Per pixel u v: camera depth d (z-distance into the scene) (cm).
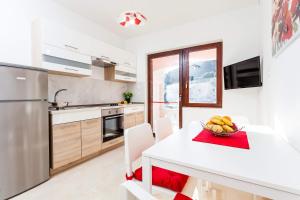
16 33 218
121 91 409
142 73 396
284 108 122
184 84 349
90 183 190
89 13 295
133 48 406
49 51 221
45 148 194
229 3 265
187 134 128
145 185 91
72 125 227
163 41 360
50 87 261
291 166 72
